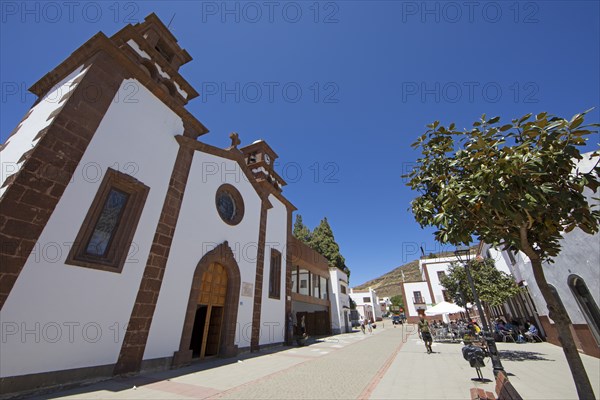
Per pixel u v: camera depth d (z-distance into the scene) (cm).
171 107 1152
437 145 483
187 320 1026
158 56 1230
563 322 333
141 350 856
